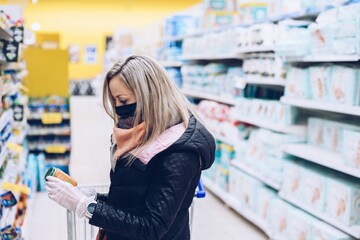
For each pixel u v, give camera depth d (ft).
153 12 63.57
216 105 17.35
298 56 10.76
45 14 60.39
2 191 9.14
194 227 13.52
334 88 9.73
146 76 5.04
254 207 13.53
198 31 19.33
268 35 12.53
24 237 10.79
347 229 9.25
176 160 4.94
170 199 4.86
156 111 5.04
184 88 21.36
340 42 9.27
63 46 61.82
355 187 9.25
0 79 9.36
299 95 11.03
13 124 13.56
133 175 5.11
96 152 24.12
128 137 5.13
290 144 11.65
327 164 9.80
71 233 6.60
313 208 10.44
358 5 8.75
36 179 16.56
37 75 18.62
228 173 15.78
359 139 8.84
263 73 13.05
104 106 5.51
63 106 17.99
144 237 4.86
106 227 4.97
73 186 5.37
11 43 11.78
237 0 18.48
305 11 10.94
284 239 11.36
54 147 17.94
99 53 63.00
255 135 13.70
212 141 5.34
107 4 62.08
